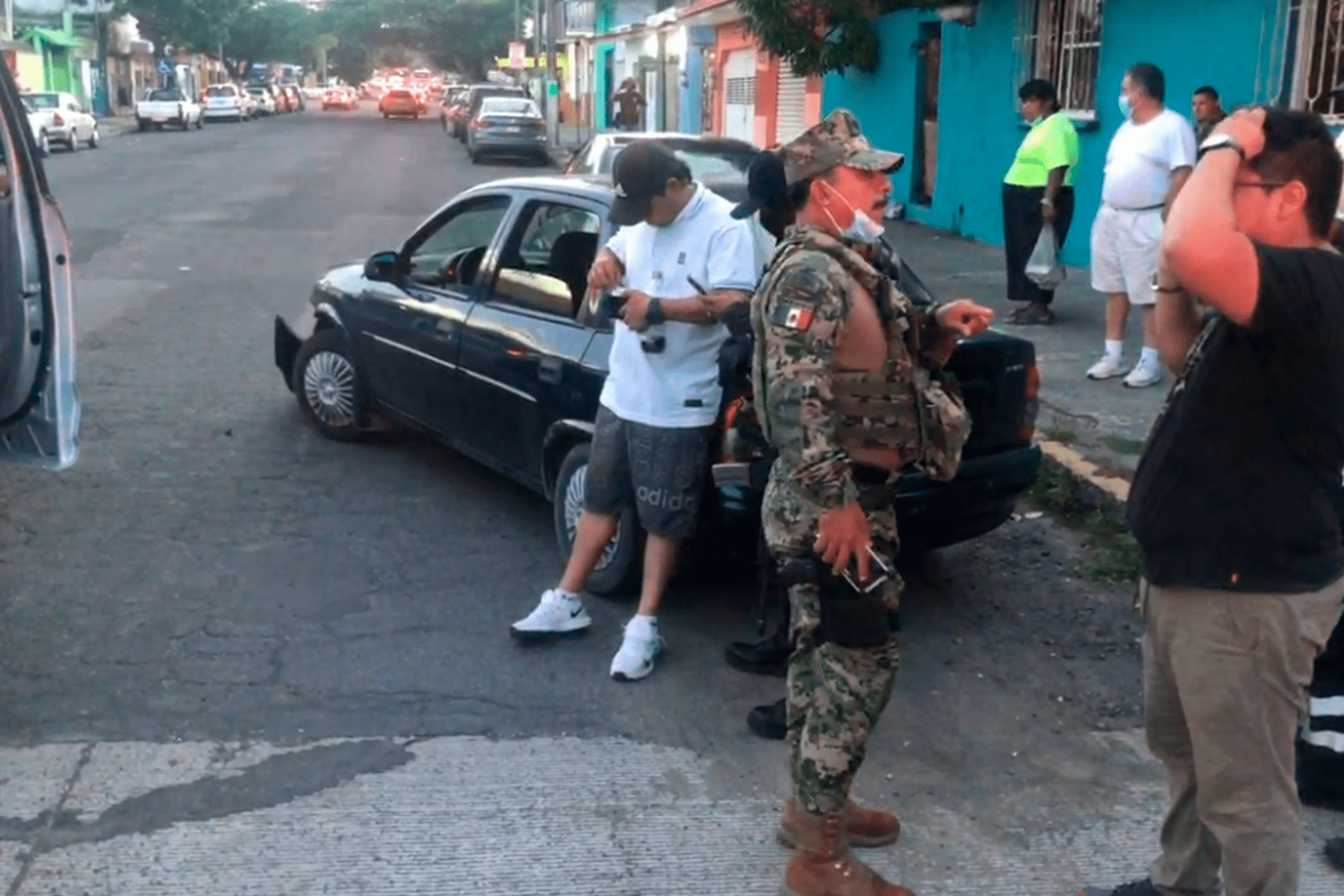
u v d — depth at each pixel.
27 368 5.16
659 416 4.64
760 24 18.19
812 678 3.44
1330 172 2.76
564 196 5.95
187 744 4.29
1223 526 2.78
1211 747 2.89
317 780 4.09
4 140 4.96
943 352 3.47
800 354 3.17
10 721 4.41
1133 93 8.02
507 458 6.12
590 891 3.58
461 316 6.27
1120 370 8.61
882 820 3.81
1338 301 2.67
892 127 18.28
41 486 6.78
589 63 47.66
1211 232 2.58
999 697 4.75
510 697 4.66
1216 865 3.28
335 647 5.03
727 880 3.64
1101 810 4.03
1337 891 3.65
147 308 11.59
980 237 15.69
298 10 89.38
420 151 35.72
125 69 60.19
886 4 17.53
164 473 7.02
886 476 3.41
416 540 6.14
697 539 4.93
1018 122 14.53
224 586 5.58
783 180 3.38
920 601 5.61
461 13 86.19
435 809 3.95
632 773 4.18
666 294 4.58
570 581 5.04
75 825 3.83
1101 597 5.66
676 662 4.95
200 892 3.54
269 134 43.72
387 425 7.49
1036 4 14.21
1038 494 6.73
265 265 14.25
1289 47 10.31
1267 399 2.73
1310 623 2.82
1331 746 3.98
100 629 5.14
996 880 3.67
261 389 8.78
